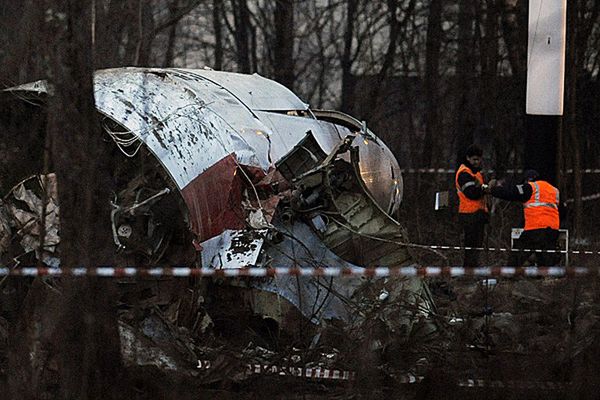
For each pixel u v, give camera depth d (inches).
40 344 983.0
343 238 1387.8
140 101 1347.2
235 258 1305.4
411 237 2603.3
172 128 1339.8
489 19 3860.7
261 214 1336.1
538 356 1066.7
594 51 3368.6
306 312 1298.0
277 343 1237.7
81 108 1021.2
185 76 1472.7
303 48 4520.2
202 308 1277.1
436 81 3983.8
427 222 2775.6
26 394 967.0
